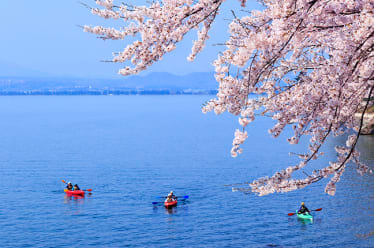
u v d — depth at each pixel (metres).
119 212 37.03
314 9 5.34
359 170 6.81
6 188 46.84
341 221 31.75
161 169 57.47
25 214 36.75
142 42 6.04
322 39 6.94
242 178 49.91
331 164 6.87
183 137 100.38
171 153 73.25
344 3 5.32
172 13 5.91
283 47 5.40
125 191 44.91
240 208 36.47
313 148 6.97
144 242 29.84
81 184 48.94
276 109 6.96
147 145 85.44
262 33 5.28
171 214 35.88
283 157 63.88
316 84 6.72
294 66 6.89
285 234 30.08
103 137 101.50
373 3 5.24
